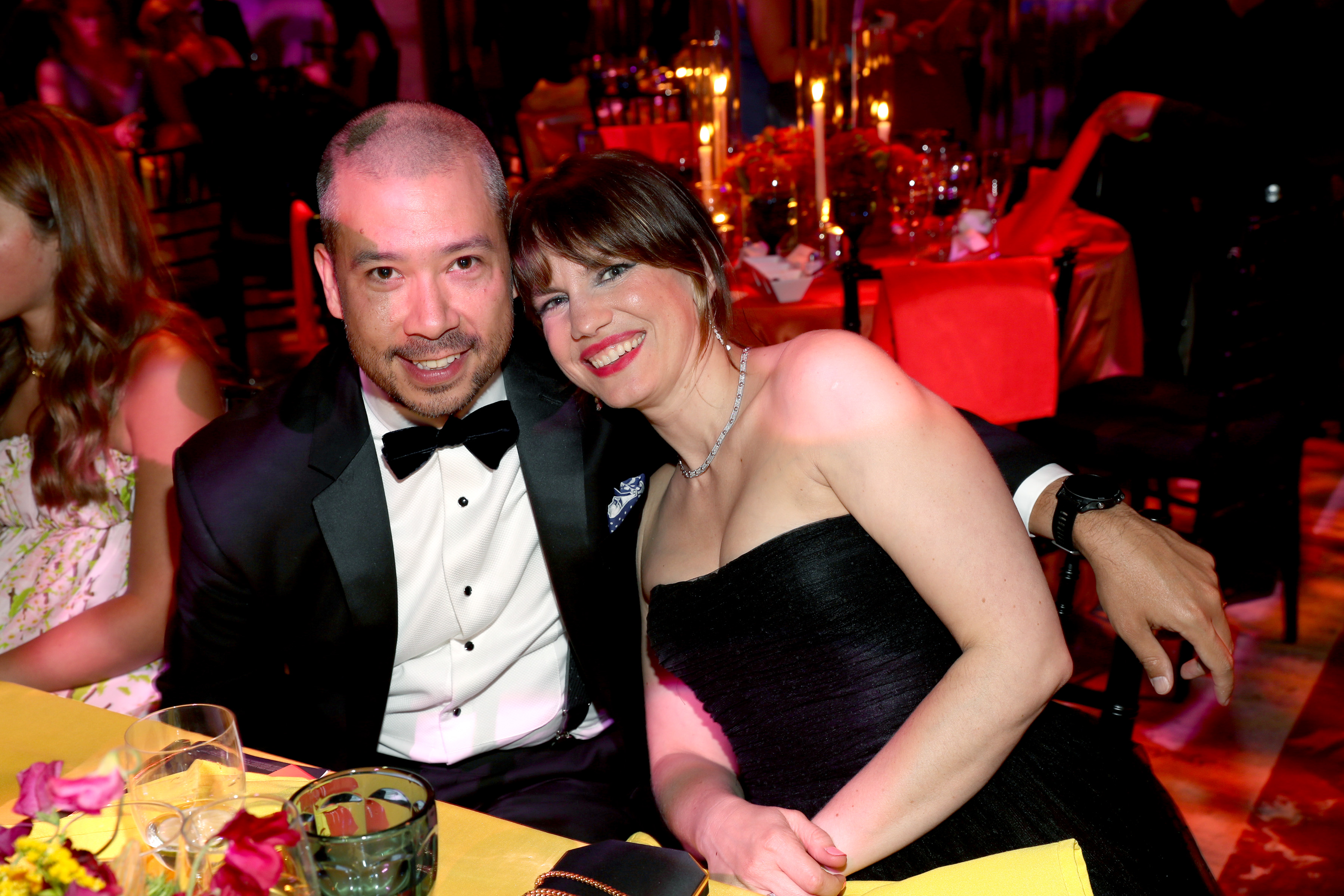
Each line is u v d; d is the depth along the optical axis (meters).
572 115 5.76
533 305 1.40
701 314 1.39
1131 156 4.29
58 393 1.79
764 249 3.06
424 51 8.23
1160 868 1.22
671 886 0.84
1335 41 5.18
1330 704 2.69
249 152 5.22
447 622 1.57
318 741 1.60
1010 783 1.32
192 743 0.99
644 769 1.70
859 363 1.32
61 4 6.79
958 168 3.15
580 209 1.29
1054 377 2.78
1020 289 2.71
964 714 1.20
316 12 7.91
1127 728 1.43
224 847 0.70
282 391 1.55
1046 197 3.32
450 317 1.34
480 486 1.54
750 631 1.37
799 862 1.12
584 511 1.53
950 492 1.25
